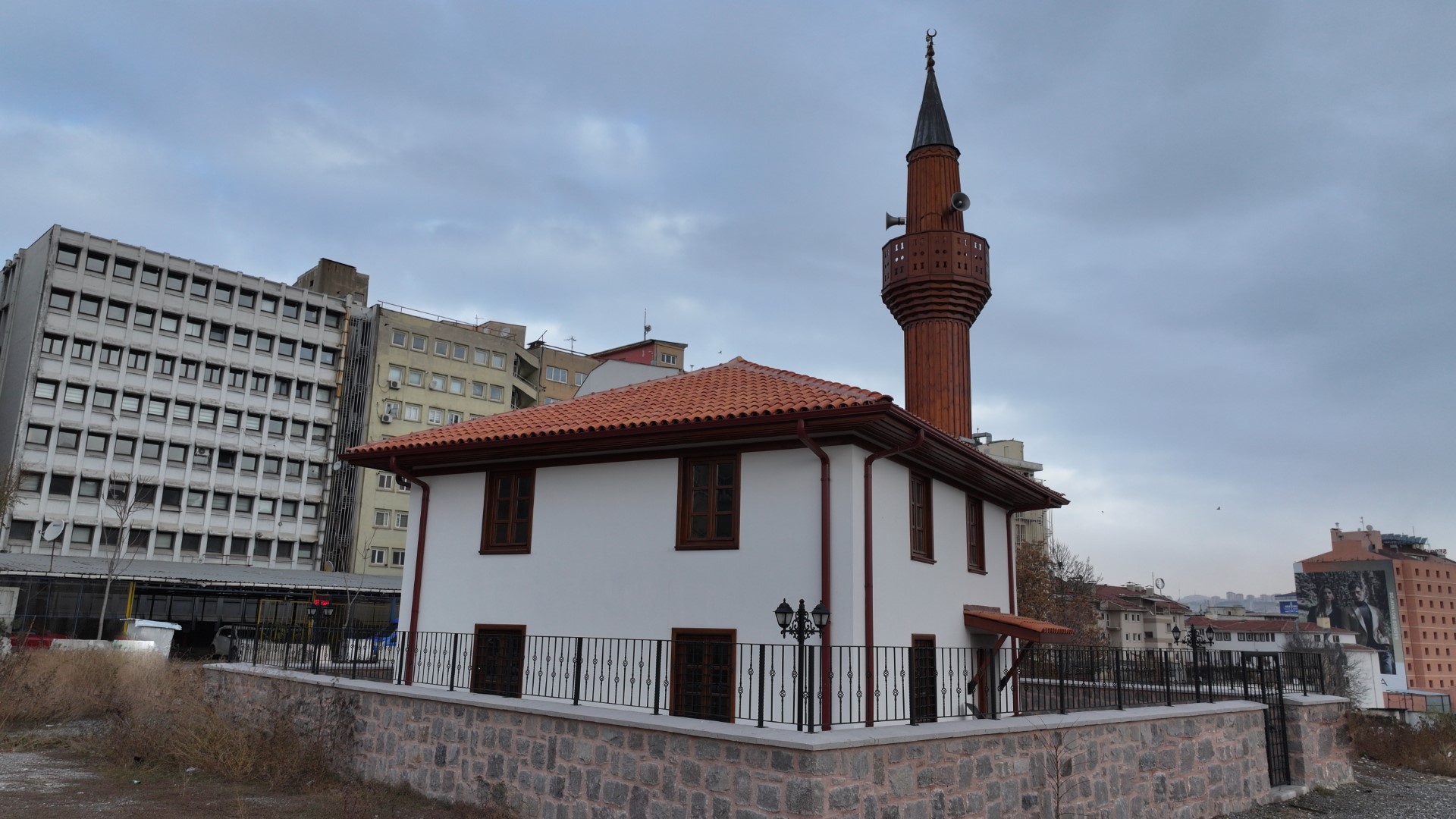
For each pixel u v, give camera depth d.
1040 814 11.58
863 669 12.61
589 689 14.34
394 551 65.56
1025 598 48.94
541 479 15.62
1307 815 15.59
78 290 56.03
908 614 14.18
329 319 66.50
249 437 61.91
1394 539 118.06
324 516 64.88
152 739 14.39
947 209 28.77
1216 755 15.25
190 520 58.97
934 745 10.30
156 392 58.34
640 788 10.32
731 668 13.27
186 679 18.92
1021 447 82.69
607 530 14.78
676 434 13.58
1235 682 17.44
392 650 19.42
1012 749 11.36
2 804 11.18
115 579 45.34
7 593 42.97
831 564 12.88
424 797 12.58
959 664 14.45
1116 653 14.01
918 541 15.15
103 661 20.52
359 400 67.44
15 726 16.75
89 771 13.39
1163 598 85.38
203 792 12.34
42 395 54.38
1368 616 105.38
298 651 18.05
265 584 49.56
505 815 11.47
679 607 13.87
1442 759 21.80
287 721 14.35
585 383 25.95
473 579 15.98
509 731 11.83
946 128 29.97
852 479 12.99
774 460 13.59
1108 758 12.85
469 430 16.47
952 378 27.38
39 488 53.78
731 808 9.48
